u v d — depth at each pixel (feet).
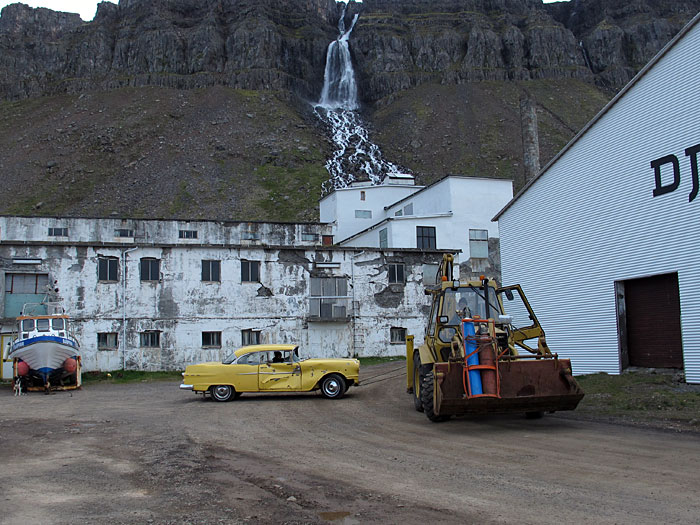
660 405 44.27
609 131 64.54
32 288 99.91
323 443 35.19
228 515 21.06
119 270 103.30
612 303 63.31
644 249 59.41
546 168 74.08
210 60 532.73
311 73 558.97
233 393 59.98
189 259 106.52
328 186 350.02
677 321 56.39
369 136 471.62
